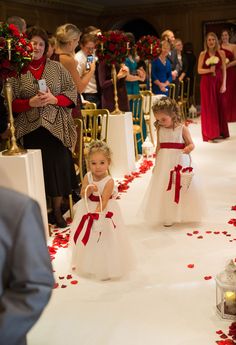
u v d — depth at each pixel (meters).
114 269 3.14
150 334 2.52
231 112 10.24
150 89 8.12
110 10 15.09
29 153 3.53
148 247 3.69
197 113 12.59
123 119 5.75
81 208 3.29
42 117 3.81
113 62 5.81
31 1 11.74
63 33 4.51
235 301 2.59
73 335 2.54
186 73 11.95
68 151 4.06
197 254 3.52
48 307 2.84
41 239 1.26
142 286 3.06
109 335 2.53
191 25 14.53
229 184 5.37
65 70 3.94
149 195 4.13
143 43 7.79
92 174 3.26
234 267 2.64
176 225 4.15
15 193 1.27
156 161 4.12
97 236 3.16
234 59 9.83
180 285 3.05
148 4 14.68
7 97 3.42
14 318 1.21
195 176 4.09
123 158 5.83
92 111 5.22
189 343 2.42
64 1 12.91
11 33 3.29
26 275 1.22
